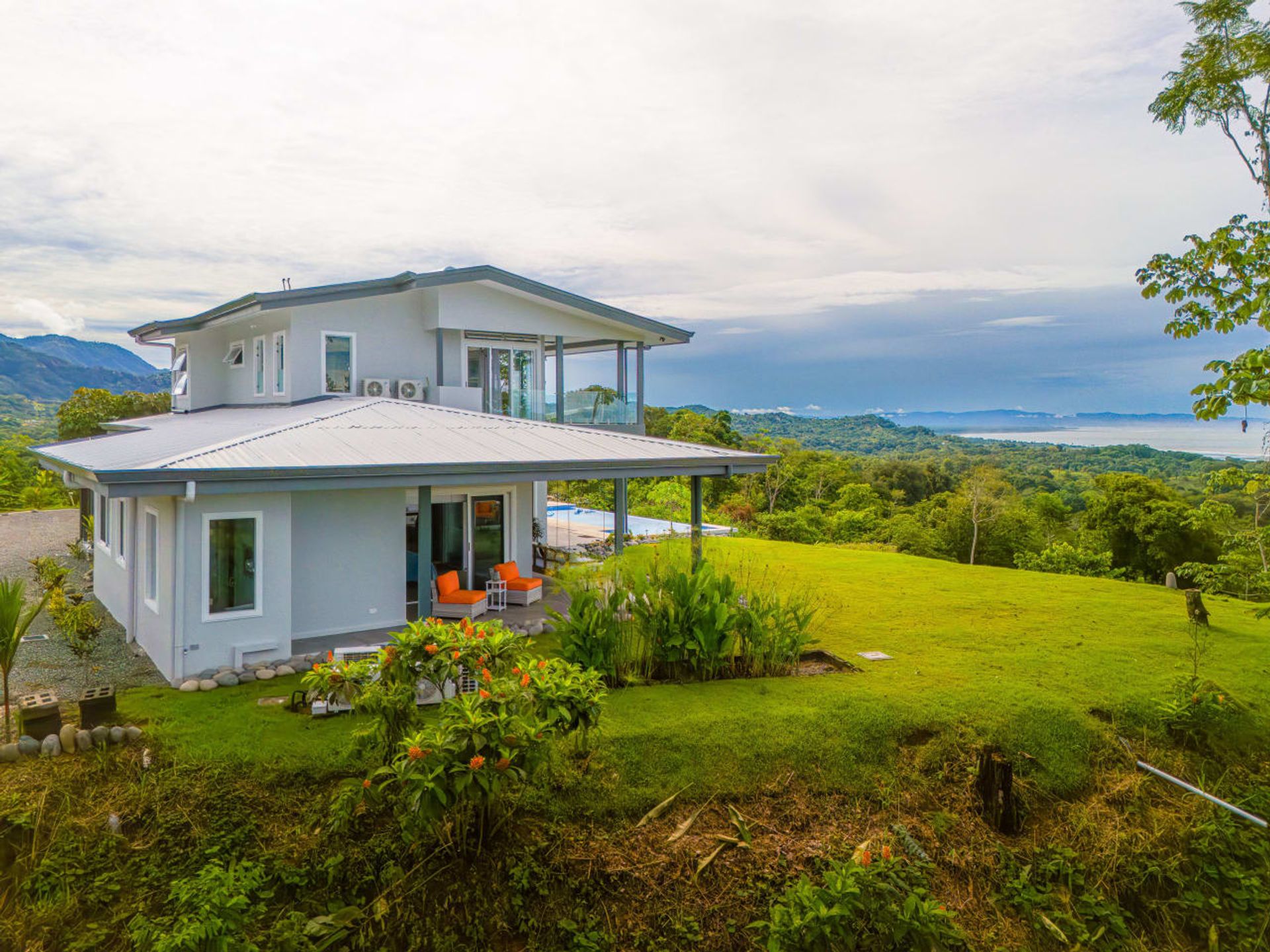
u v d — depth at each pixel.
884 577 18.80
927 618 14.54
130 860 6.23
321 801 7.06
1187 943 7.31
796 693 9.95
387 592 12.91
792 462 51.22
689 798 7.64
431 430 13.77
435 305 18.30
